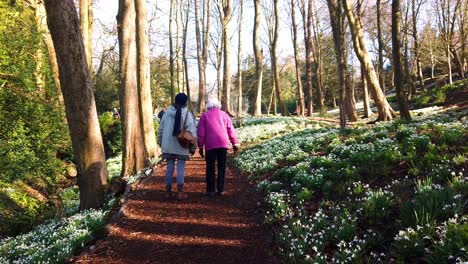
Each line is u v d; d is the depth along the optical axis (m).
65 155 17.95
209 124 8.49
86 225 7.45
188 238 6.32
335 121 27.98
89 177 9.97
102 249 6.11
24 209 11.64
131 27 13.57
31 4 17.81
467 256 3.76
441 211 4.81
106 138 23.67
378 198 5.84
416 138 8.73
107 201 9.84
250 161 12.14
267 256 5.43
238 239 6.14
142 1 15.48
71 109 9.77
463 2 34.41
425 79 51.22
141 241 6.32
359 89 64.50
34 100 11.43
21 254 6.83
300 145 12.68
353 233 5.17
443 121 12.73
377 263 4.42
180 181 8.51
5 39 10.91
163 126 8.53
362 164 8.25
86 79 9.73
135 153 13.73
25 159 10.37
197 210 7.71
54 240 7.05
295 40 38.22
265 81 61.94
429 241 4.43
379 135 10.76
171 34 32.12
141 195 9.11
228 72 32.78
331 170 8.38
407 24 30.88
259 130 20.59
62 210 10.65
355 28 20.28
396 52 14.16
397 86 14.37
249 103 66.69
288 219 6.43
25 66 11.46
